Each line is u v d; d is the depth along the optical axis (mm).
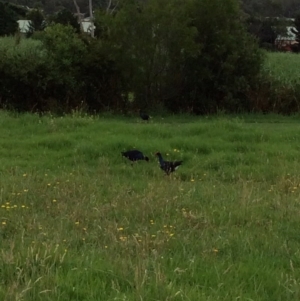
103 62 21453
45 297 5246
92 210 8586
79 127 16047
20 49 23125
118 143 13562
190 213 8359
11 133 15484
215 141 14484
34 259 6055
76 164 12461
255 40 23484
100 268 5906
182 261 6305
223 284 5652
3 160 12555
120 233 7418
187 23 21438
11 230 7598
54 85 21125
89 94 21578
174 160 12758
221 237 7238
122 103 21875
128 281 5625
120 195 9492
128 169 11891
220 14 21938
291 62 29688
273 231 7703
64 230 7469
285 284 5707
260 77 22984
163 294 5285
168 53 21703
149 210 8547
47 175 11211
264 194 9789
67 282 5562
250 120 20891
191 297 5273
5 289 5387
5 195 9391
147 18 21219
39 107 21172
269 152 13602
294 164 12375
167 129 15883
